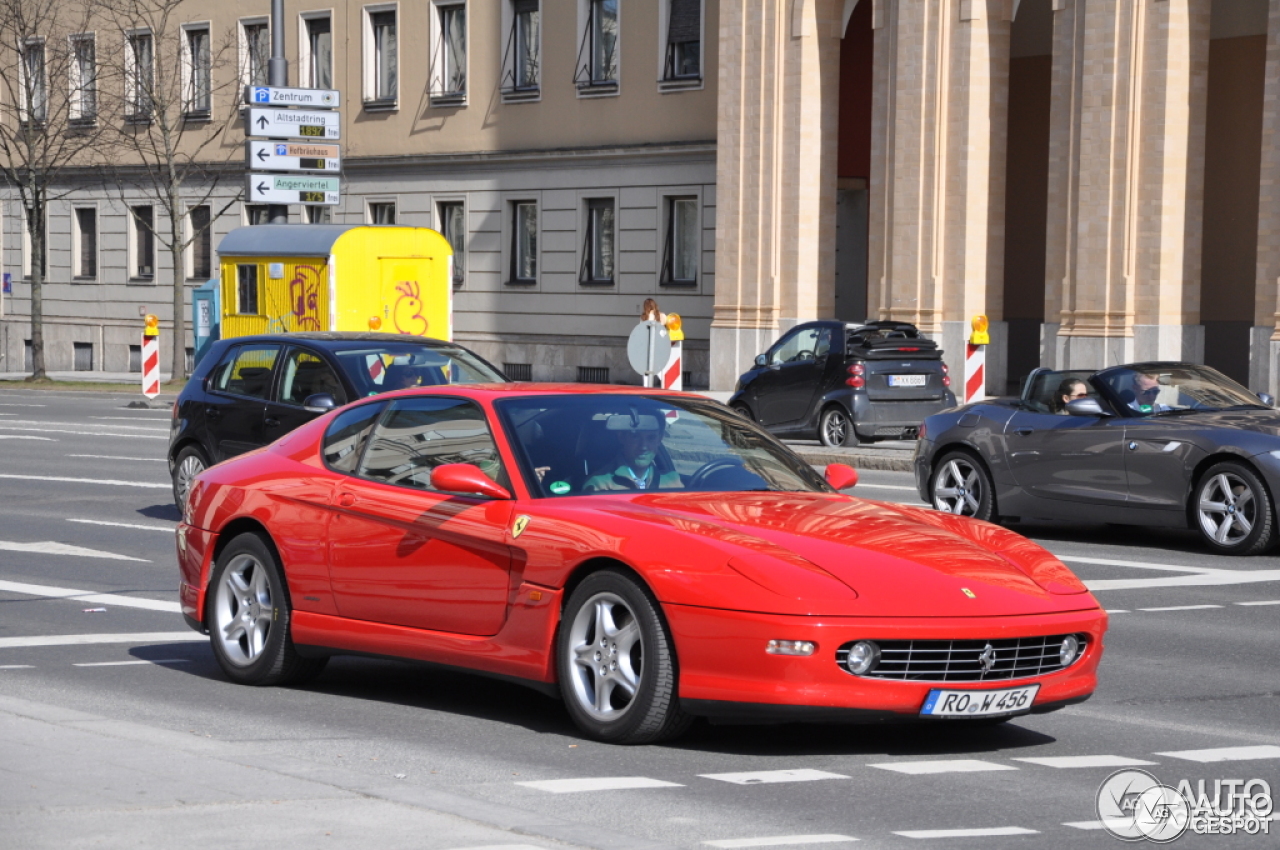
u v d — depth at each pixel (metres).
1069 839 6.69
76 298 60.69
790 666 7.47
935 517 8.91
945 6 36.22
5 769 7.29
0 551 16.16
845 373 27.47
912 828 6.79
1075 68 34.06
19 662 10.73
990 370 36.59
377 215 52.28
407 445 9.41
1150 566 15.20
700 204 43.62
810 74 39.84
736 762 7.93
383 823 6.51
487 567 8.62
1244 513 15.62
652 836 6.59
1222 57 39.66
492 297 49.16
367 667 10.70
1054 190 34.62
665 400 9.59
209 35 55.84
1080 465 16.69
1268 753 8.30
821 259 40.16
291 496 9.73
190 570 10.39
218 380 17.75
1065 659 8.02
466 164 49.47
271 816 6.56
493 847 6.19
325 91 34.88
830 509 8.64
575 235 46.81
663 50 44.28
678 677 7.85
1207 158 40.06
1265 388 31.33
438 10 50.09
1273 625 12.24
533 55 47.78
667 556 7.86
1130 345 33.16
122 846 6.11
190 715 9.10
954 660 7.64
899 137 37.03
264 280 32.22
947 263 36.47
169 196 49.09
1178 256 32.91
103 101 57.41
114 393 47.09
